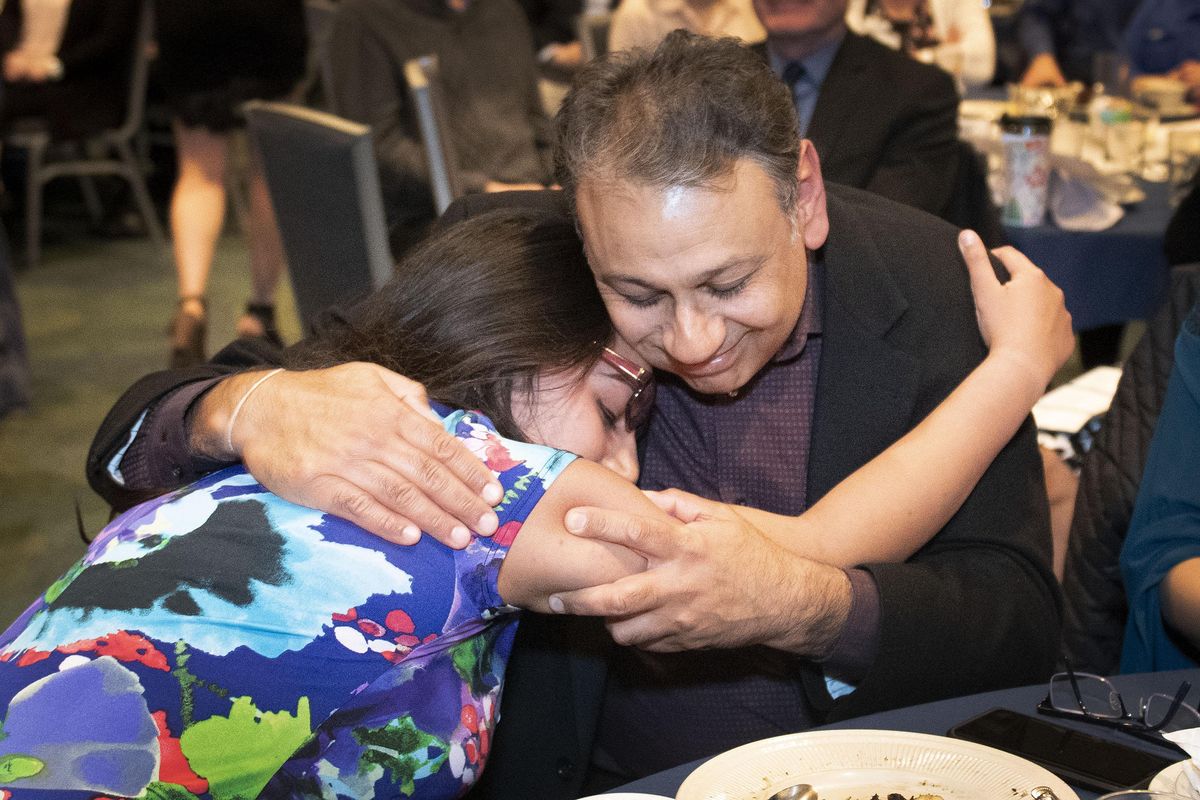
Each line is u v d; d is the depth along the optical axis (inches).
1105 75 171.8
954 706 43.8
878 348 53.7
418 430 42.0
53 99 233.9
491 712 44.9
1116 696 44.1
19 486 138.7
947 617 48.5
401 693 41.3
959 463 50.3
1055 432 89.2
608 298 47.3
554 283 48.0
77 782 38.4
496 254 48.3
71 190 298.0
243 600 40.5
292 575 40.8
